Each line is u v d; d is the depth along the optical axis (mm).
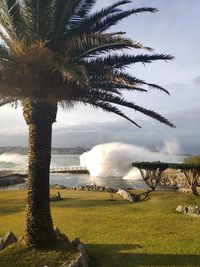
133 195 29312
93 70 13328
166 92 15531
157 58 13828
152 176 33875
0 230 18078
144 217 20531
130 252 13820
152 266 12250
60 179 65125
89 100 13844
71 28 13867
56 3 12773
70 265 11422
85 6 13898
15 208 25062
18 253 12867
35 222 13367
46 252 12930
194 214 21312
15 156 193250
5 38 13742
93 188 40281
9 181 54938
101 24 14336
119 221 19453
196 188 32219
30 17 12797
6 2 12688
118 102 14117
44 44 12570
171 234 16375
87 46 12484
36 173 13453
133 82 13703
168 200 27297
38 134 13484
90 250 14250
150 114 14586
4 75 12305
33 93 12719
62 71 10922
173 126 14781
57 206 25578
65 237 14445
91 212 22578
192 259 12859
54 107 13703
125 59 13703
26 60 12016
